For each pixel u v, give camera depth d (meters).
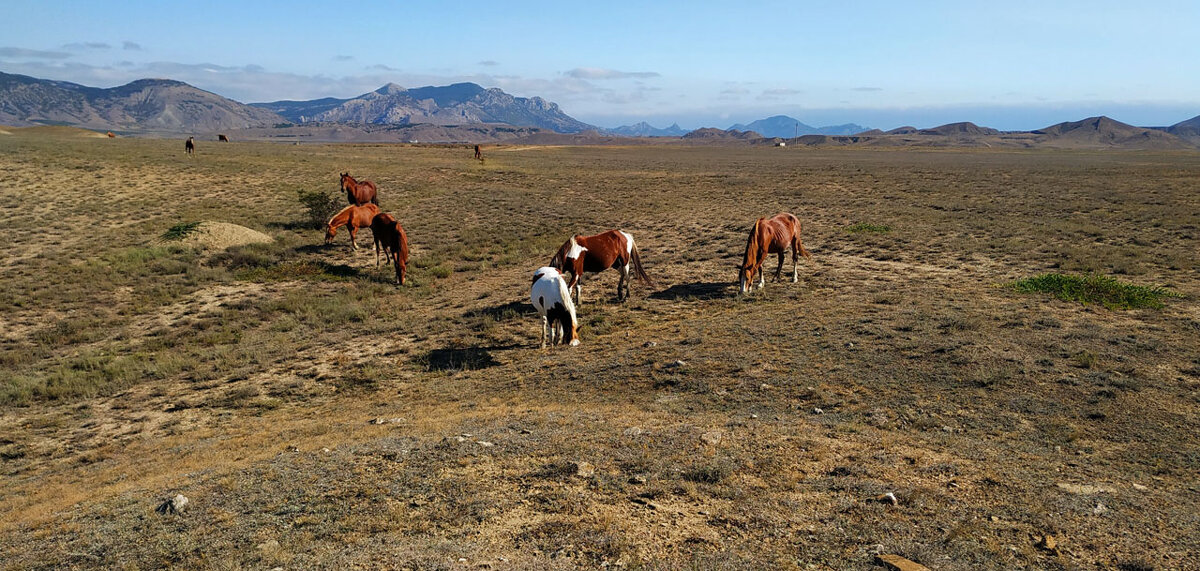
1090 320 13.37
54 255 25.52
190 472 8.20
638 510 6.33
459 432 9.02
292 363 15.05
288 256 26.89
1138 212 31.23
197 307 20.47
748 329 13.86
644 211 38.41
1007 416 8.88
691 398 10.33
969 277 18.95
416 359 14.53
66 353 16.58
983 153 129.38
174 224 31.84
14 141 66.56
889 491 6.60
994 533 5.72
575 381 11.74
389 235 23.30
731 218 34.34
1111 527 5.80
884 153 128.88
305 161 61.84
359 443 8.81
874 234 27.36
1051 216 31.45
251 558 5.61
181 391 13.56
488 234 32.22
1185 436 8.04
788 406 9.72
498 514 6.30
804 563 5.28
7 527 6.75
